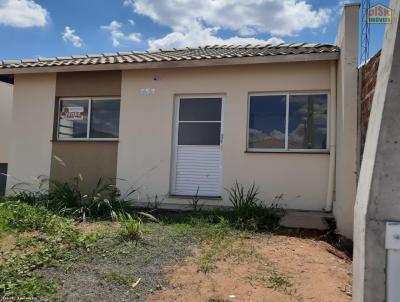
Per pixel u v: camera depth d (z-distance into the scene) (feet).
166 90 30.50
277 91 28.50
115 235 20.07
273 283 14.37
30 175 32.96
